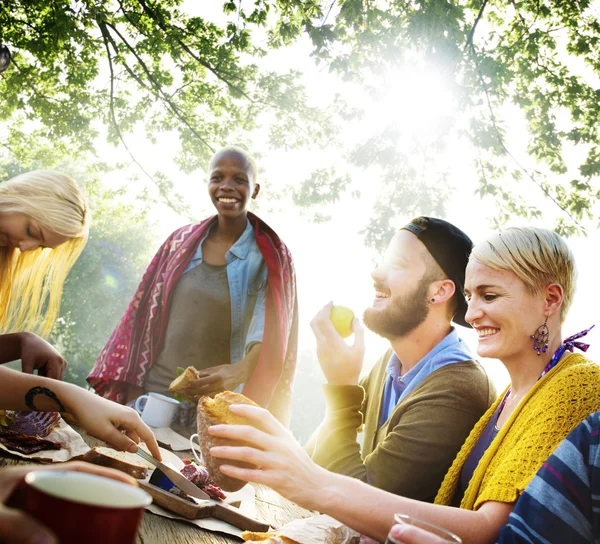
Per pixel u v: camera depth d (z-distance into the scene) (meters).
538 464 1.16
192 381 2.33
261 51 11.73
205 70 12.32
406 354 1.91
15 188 2.32
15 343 1.99
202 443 1.20
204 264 3.36
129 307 3.26
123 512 0.43
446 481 1.52
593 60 10.53
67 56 11.62
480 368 1.75
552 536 1.05
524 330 1.35
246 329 3.30
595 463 1.07
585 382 1.21
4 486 0.54
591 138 10.55
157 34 11.30
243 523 1.45
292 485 1.09
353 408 1.74
